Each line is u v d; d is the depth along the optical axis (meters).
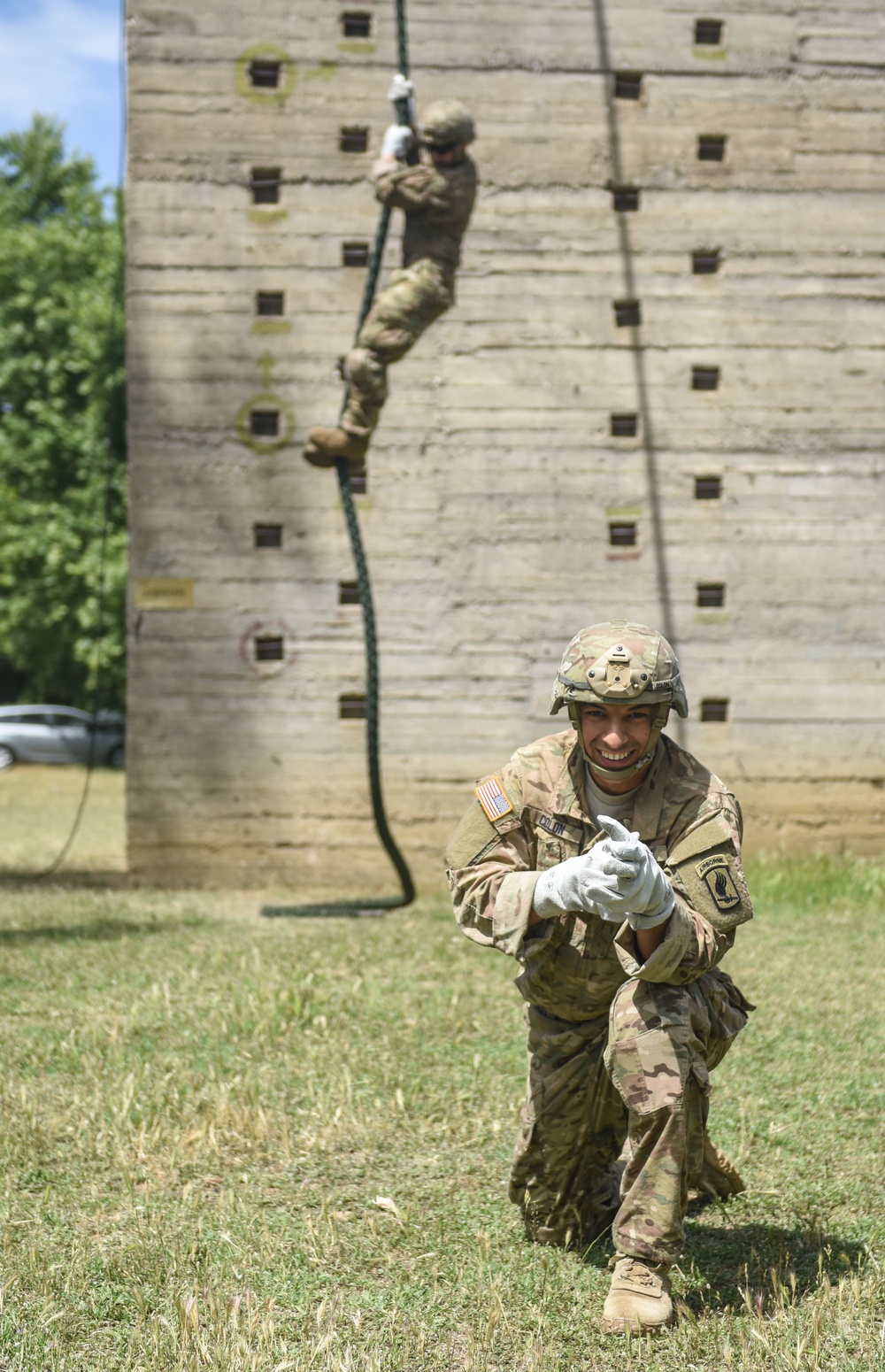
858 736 31.06
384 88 30.91
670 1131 8.52
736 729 30.84
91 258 92.50
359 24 31.00
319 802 30.59
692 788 9.09
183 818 30.42
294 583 30.59
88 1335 8.47
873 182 31.52
